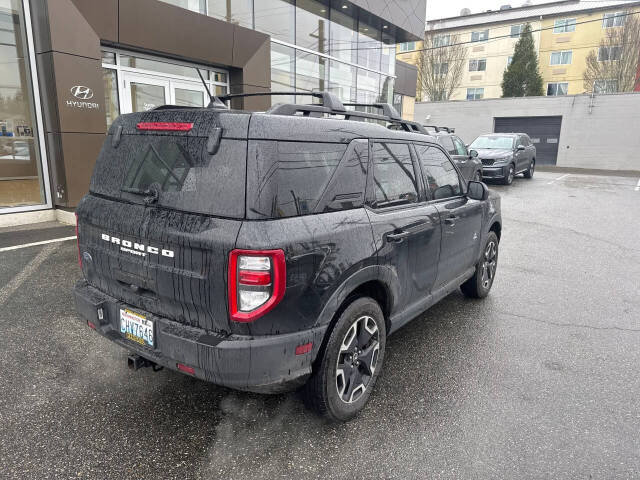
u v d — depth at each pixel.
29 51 7.15
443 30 46.25
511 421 2.78
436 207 3.49
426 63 45.97
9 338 3.66
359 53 15.56
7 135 7.48
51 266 5.41
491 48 44.69
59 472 2.26
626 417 2.84
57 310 4.21
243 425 2.69
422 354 3.63
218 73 10.46
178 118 2.34
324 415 2.62
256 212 2.08
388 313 3.01
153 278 2.35
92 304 2.69
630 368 3.47
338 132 2.59
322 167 2.43
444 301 4.87
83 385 3.04
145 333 2.43
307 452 2.47
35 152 7.61
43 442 2.48
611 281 5.64
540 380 3.27
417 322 4.29
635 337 4.03
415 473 2.33
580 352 3.72
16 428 2.58
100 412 2.76
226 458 2.40
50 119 7.33
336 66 14.41
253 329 2.13
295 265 2.16
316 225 2.31
